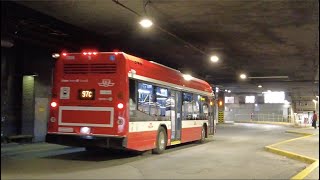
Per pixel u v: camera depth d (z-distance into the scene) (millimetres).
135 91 15242
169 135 18250
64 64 15336
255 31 18969
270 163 15172
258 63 30125
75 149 18516
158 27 17984
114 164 14047
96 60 14969
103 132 14570
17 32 17312
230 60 28578
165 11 15570
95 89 14844
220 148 20594
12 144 19156
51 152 17297
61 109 15148
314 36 19766
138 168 13242
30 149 17922
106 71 14820
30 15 16344
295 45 22422
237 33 19500
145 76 16109
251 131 39875
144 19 16016
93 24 17844
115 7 15156
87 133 14719
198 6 14859
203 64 30750
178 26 18109
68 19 17000
